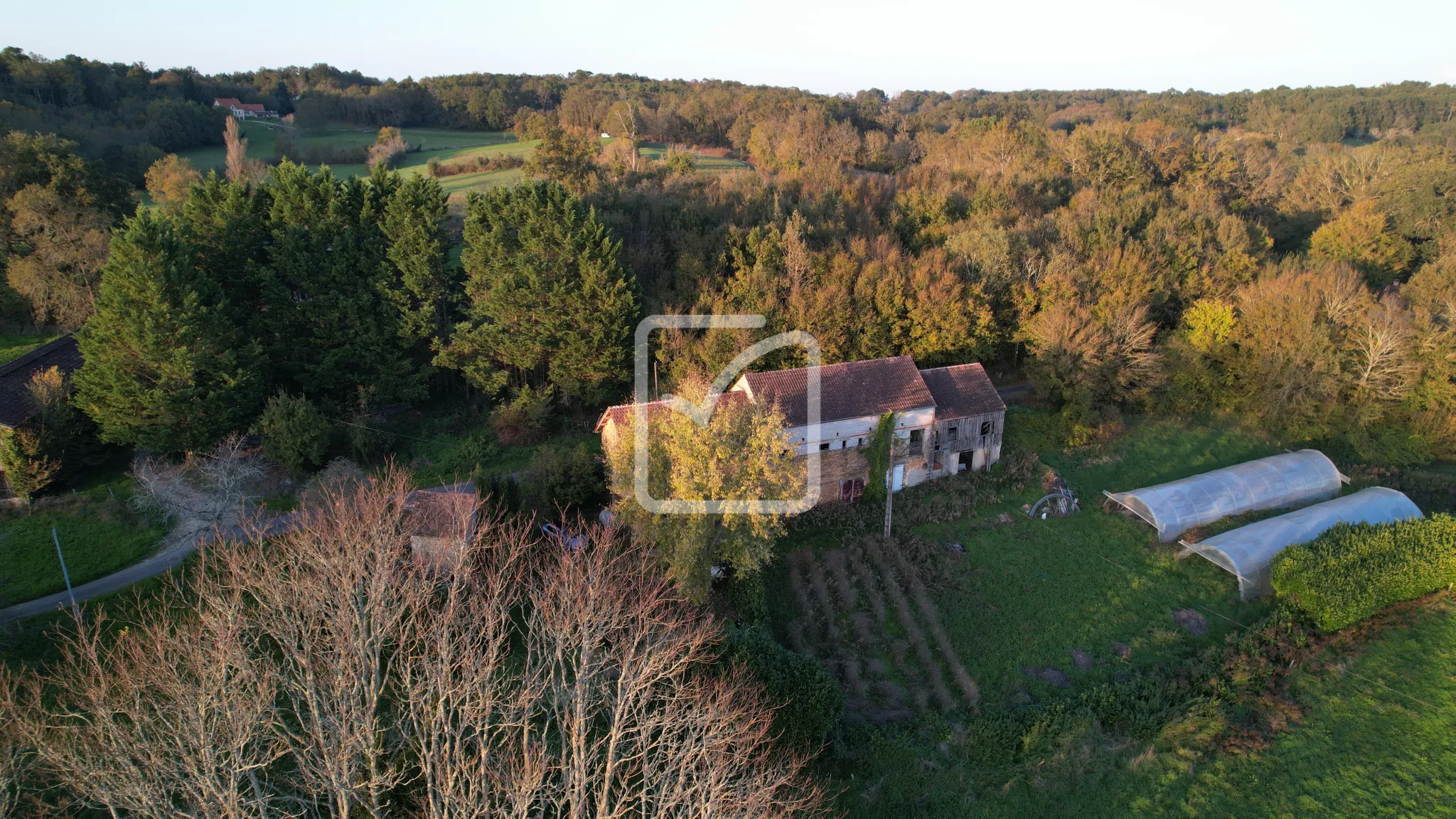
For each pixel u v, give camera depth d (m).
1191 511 43.06
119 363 42.84
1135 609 37.16
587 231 53.03
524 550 34.75
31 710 24.61
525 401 52.09
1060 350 52.97
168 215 61.44
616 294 52.25
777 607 36.94
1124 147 89.75
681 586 31.31
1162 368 56.12
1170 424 55.19
